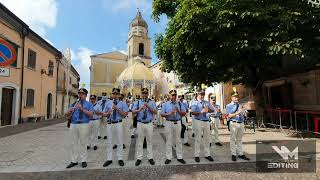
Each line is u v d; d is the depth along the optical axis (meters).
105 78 44.78
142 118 6.64
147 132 6.63
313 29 9.73
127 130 9.61
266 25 9.58
